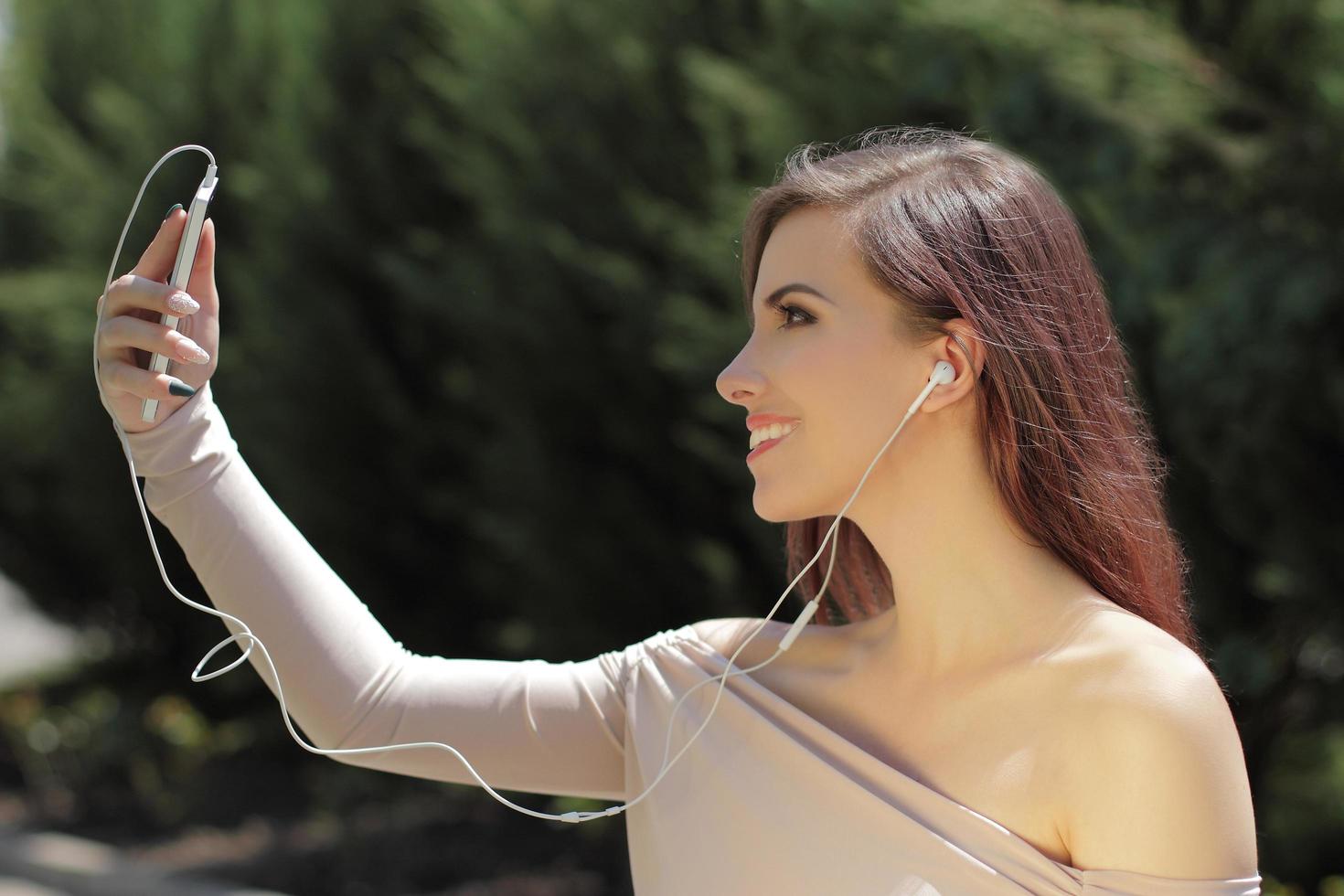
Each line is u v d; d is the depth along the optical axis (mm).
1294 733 4125
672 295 4172
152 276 1474
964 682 1332
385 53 5625
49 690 8578
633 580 4633
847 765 1366
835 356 1353
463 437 5363
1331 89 3021
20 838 6434
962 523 1354
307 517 5738
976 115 3430
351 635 1585
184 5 6227
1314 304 2967
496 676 1631
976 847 1251
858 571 1688
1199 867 1149
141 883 5746
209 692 7734
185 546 1529
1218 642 3568
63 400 6941
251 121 6070
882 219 1354
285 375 5629
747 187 3693
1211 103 3242
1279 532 3369
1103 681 1229
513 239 4574
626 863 5246
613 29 4465
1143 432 1521
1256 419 3188
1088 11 3312
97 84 7211
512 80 4621
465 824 5949
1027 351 1327
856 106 3656
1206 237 3168
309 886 5461
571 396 4625
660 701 1550
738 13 4297
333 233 5578
